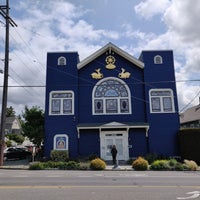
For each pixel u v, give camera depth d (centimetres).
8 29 2353
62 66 2686
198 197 869
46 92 2631
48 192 945
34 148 2417
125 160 2494
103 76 2697
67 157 2409
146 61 2697
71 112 2591
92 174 1584
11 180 1267
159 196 880
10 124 6719
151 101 2619
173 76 2666
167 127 2567
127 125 2489
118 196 876
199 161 2314
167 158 2439
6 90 2281
